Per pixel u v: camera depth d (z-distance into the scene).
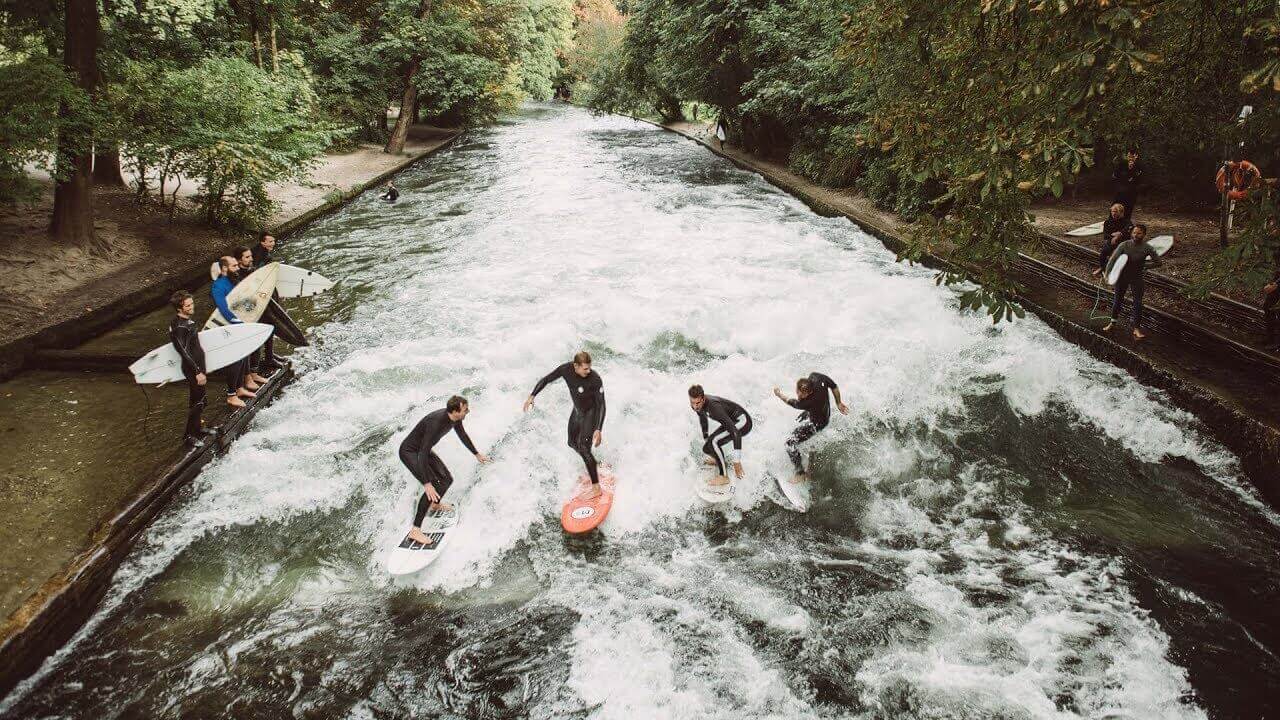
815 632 5.62
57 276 11.28
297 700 5.00
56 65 11.14
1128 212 11.01
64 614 5.29
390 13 29.39
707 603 5.93
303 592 6.00
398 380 9.34
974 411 8.72
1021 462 7.83
